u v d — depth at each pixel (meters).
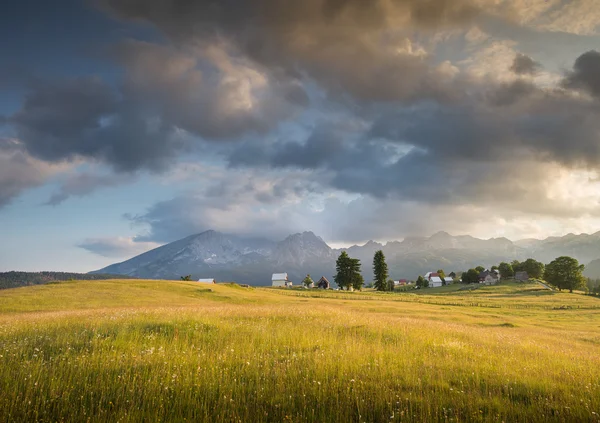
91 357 11.24
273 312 25.11
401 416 7.83
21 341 13.16
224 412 7.79
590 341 31.12
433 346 15.73
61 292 56.81
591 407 8.91
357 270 153.75
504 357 14.77
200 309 28.69
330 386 9.32
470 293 134.38
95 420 7.35
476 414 8.25
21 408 7.66
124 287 66.88
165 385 9.13
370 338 17.06
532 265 179.00
